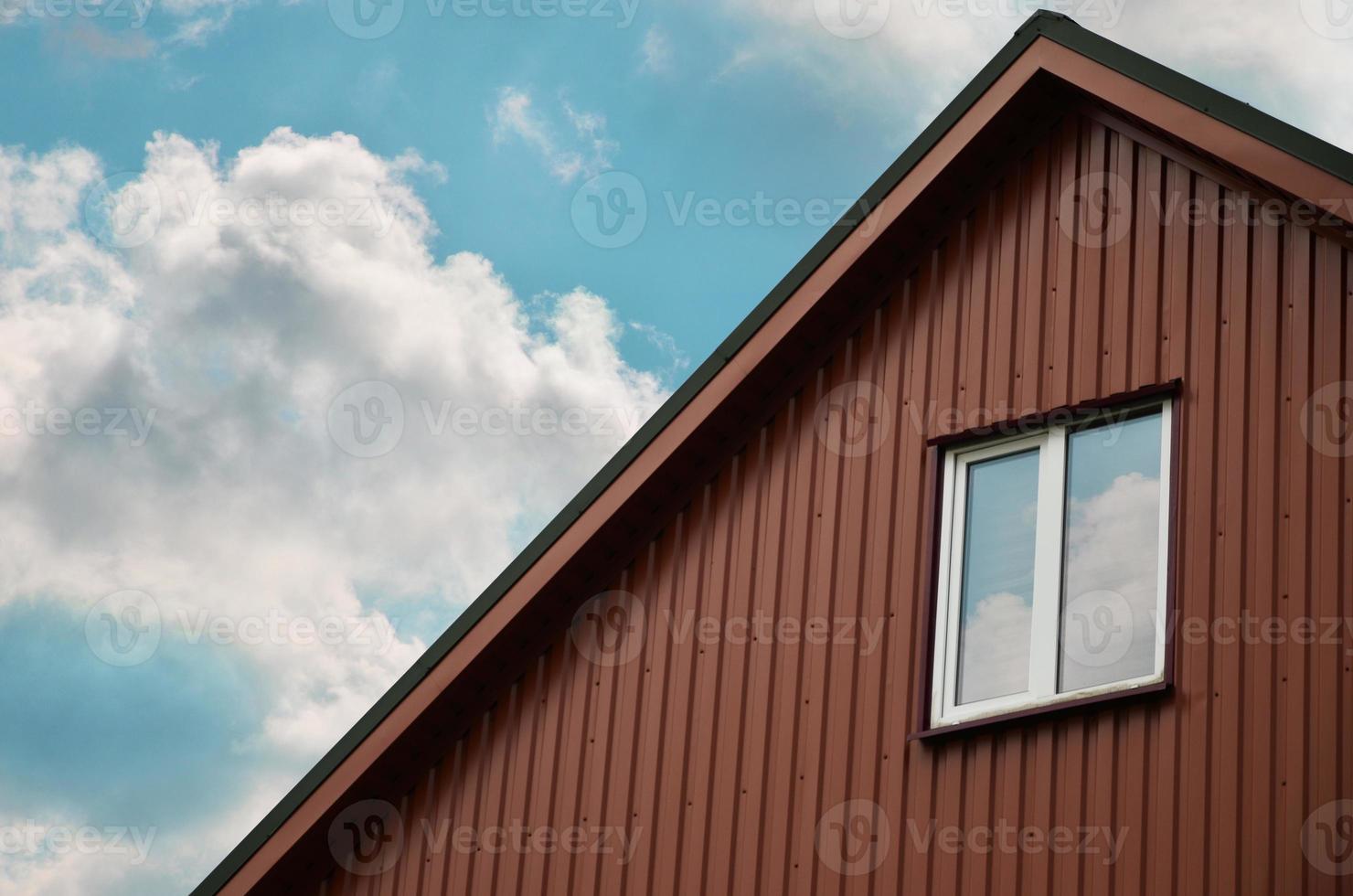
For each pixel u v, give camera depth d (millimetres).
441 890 10617
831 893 9195
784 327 10609
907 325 10438
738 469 10734
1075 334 9719
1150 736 8516
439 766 11055
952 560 9656
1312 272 8930
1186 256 9453
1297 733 8086
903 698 9430
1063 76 10062
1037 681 9047
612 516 10805
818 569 10094
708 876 9672
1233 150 9141
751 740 9875
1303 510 8492
